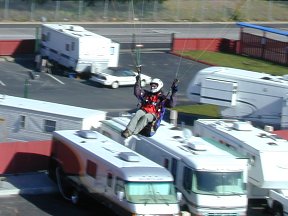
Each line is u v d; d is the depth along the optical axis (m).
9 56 180.12
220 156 86.06
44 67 168.25
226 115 134.38
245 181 85.56
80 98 150.50
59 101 146.62
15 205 88.88
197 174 83.75
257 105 130.75
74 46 165.75
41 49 177.88
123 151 87.94
